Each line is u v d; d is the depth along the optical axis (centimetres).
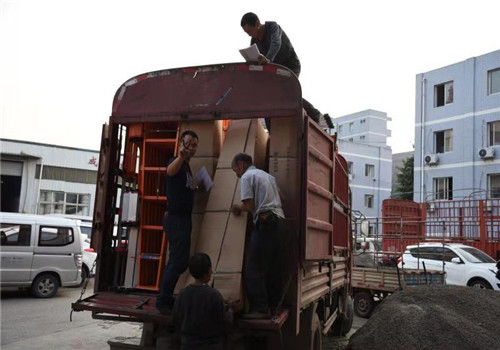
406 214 1811
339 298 798
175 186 443
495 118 2378
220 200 469
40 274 1221
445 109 2611
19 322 913
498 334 621
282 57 619
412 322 637
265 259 416
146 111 518
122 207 535
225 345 412
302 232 443
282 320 406
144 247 530
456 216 1784
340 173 718
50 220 1252
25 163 2819
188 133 437
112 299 478
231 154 490
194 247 472
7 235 1181
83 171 2967
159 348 456
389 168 4047
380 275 1191
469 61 2512
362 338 662
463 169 2488
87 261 1476
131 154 557
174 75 514
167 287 430
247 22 594
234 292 422
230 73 492
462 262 1366
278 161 466
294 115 459
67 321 936
